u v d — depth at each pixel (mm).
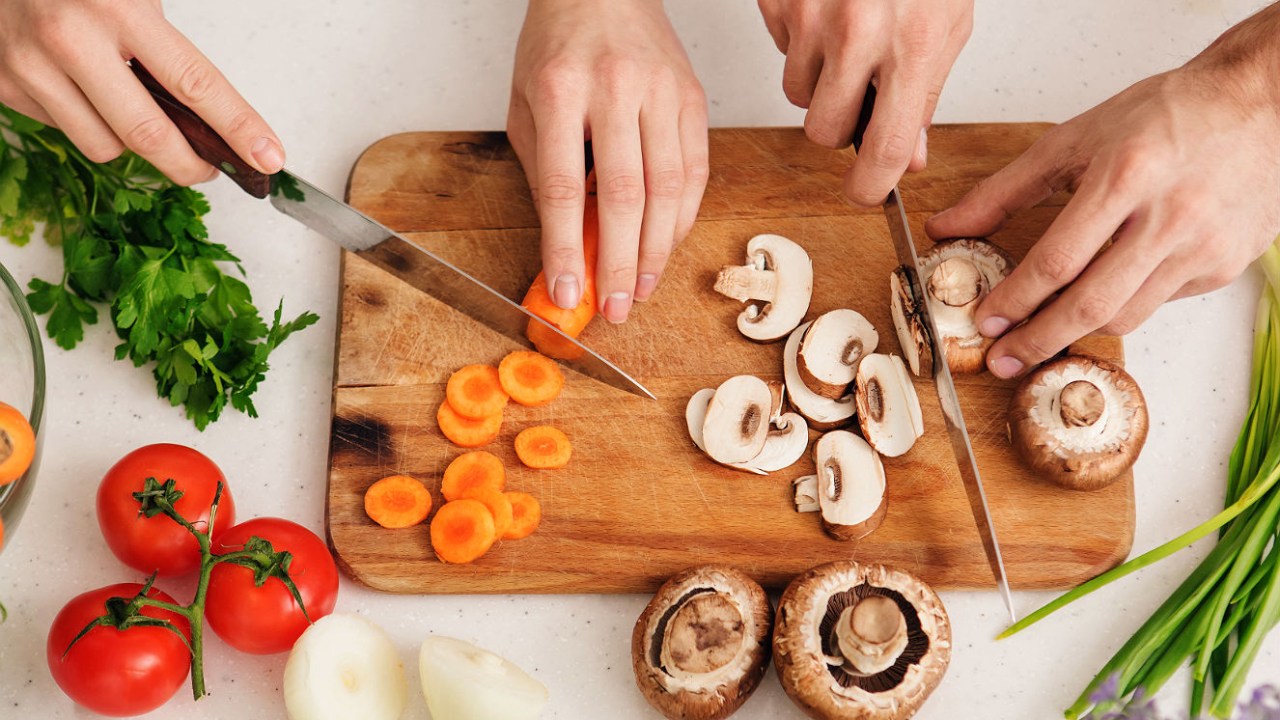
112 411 785
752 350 794
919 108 723
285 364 800
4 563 750
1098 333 774
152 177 811
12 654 732
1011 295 744
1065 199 827
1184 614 726
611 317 752
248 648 715
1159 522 773
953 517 758
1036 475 765
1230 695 721
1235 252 732
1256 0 908
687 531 754
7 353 728
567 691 736
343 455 765
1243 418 796
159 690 695
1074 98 883
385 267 772
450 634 747
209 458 766
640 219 731
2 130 803
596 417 777
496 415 770
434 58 891
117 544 721
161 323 755
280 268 821
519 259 813
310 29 895
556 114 732
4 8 687
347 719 699
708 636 690
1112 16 907
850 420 778
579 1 772
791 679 691
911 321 767
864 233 820
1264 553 755
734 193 828
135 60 698
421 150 837
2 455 670
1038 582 751
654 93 747
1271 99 739
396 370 784
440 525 741
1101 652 747
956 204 795
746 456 760
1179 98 741
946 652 700
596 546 751
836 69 726
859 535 748
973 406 781
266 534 719
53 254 815
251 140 695
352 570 745
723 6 905
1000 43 901
